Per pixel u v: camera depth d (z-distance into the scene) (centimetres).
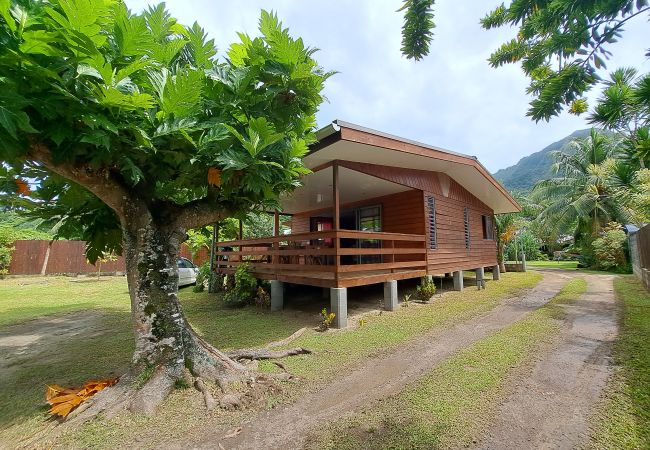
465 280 1295
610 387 312
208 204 365
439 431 248
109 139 226
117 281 1470
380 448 231
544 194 2044
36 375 390
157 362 309
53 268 1719
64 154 242
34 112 217
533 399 294
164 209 346
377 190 957
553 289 989
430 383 332
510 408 279
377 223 1067
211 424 266
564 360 387
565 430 245
